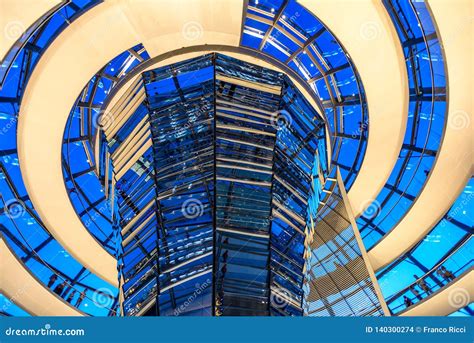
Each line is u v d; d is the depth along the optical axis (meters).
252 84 16.45
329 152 18.70
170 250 13.77
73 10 17.72
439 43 18.38
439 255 25.14
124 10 17.81
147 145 16.08
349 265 23.12
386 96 21.41
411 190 24.92
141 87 17.00
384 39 19.08
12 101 20.59
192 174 14.80
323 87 22.94
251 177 14.71
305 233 15.02
